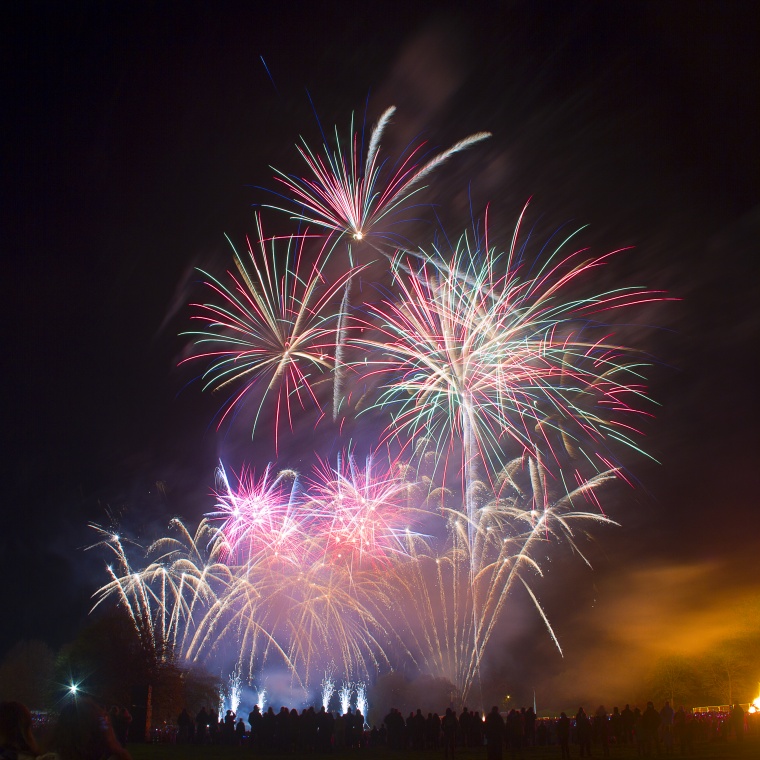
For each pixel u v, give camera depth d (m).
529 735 43.56
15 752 6.53
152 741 48.31
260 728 39.94
